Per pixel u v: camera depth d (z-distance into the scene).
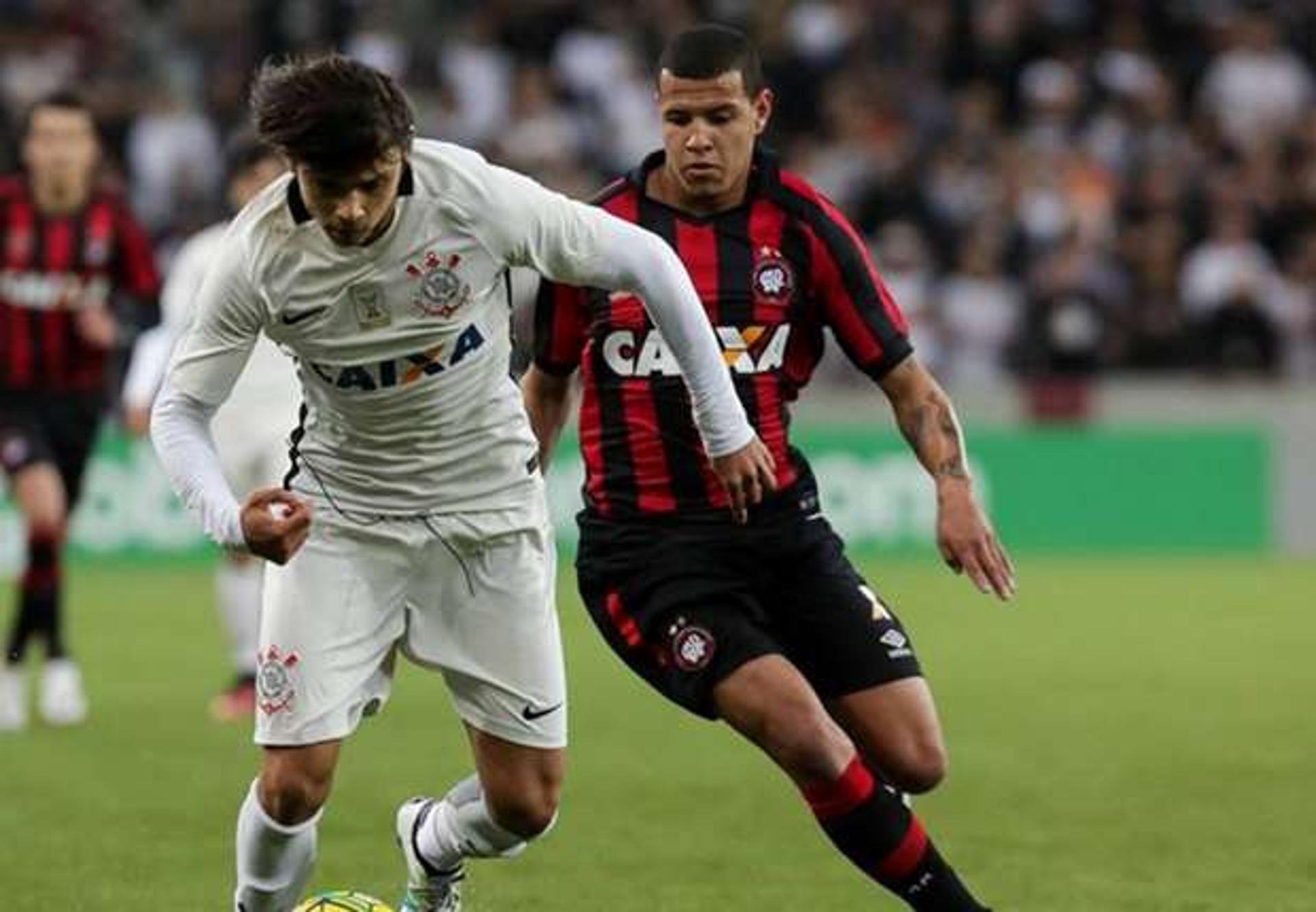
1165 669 42.56
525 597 19.47
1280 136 74.12
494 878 25.09
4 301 36.47
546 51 75.12
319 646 18.95
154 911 23.62
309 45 73.12
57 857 26.20
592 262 18.50
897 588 55.00
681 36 20.86
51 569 35.81
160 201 68.19
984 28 75.75
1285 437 62.94
